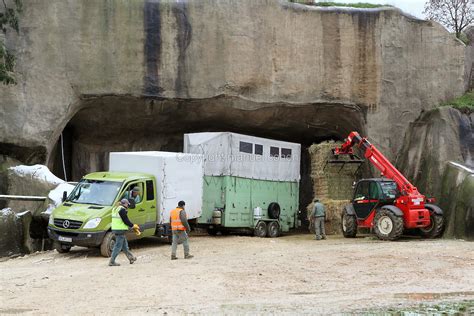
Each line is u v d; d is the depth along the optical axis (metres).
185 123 23.78
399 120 23.16
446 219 19.55
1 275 11.89
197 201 18.16
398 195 18.88
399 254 14.16
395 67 23.14
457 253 14.31
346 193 22.27
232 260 13.47
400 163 22.88
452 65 23.75
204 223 19.28
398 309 8.52
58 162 23.47
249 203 20.22
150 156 16.67
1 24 19.17
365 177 23.05
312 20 22.53
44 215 16.78
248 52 21.72
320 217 19.56
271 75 22.08
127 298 9.30
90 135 23.59
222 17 21.42
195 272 11.70
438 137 21.34
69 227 14.52
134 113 22.33
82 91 20.38
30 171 18.47
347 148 20.42
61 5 20.05
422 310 8.45
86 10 20.25
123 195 15.34
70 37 20.12
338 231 21.33
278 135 26.11
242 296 9.47
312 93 22.53
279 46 22.16
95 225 14.34
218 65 21.44
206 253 15.05
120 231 12.96
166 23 20.91
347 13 22.75
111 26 20.45
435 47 23.62
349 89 22.78
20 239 15.99
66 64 20.11
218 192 19.38
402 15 23.31
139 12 20.66
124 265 13.02
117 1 20.48
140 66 20.70
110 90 20.53
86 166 24.12
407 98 23.23
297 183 22.64
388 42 23.05
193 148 19.38
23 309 8.48
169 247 16.33
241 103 22.11
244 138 20.03
